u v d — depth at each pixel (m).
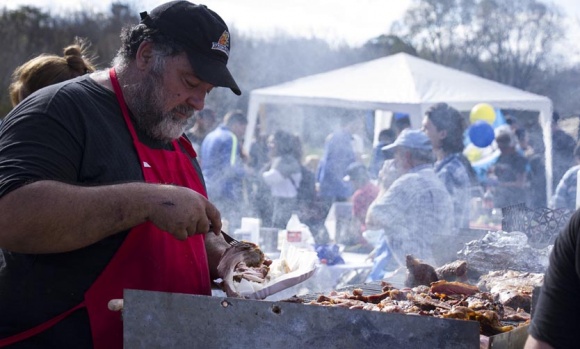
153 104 1.92
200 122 7.65
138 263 1.86
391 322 1.51
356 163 7.34
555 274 1.51
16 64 12.08
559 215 3.16
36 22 12.41
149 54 1.92
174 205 1.75
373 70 8.77
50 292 1.83
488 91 8.41
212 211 1.83
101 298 1.83
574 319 1.48
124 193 1.74
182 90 1.93
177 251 1.94
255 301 1.62
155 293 1.70
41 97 1.84
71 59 2.64
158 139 2.02
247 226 5.17
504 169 7.56
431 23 15.14
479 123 7.67
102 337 1.83
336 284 5.07
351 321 1.55
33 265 1.83
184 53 1.90
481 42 14.57
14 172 1.70
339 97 8.45
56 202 1.68
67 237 1.71
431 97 8.25
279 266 2.24
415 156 4.85
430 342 1.48
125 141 1.92
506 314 2.18
